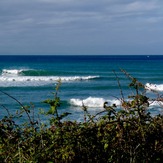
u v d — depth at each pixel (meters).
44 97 36.25
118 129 3.19
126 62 137.25
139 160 3.19
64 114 3.20
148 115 3.36
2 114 15.20
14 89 42.53
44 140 3.18
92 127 3.25
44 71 64.31
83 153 3.12
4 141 3.27
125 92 40.50
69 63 124.25
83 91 43.41
